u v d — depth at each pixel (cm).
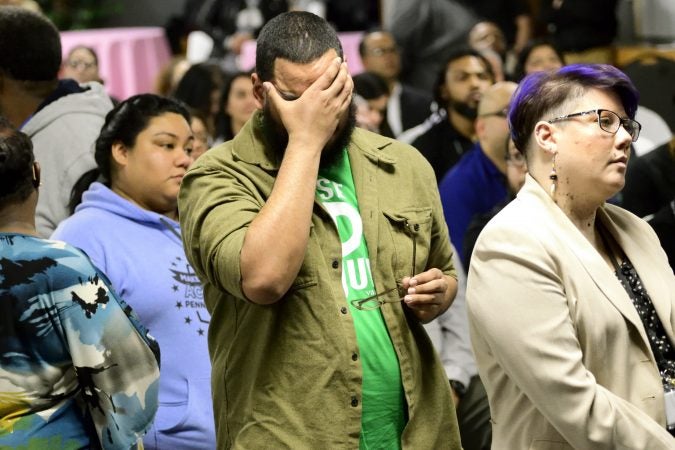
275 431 441
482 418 654
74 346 441
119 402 450
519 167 673
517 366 435
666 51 1061
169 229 582
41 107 673
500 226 448
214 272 436
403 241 464
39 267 439
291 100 442
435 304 458
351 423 440
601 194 450
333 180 464
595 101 447
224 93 956
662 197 750
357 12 1491
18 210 452
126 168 596
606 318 438
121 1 1702
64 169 655
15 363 435
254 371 449
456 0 1251
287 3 1506
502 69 1055
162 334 559
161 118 597
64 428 445
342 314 444
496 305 439
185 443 553
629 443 425
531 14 1270
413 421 457
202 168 458
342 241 456
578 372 427
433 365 469
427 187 481
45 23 680
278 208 426
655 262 471
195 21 1505
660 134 923
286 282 425
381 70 1113
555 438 443
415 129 1017
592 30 1098
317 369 440
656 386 439
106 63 1342
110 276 558
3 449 431
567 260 440
